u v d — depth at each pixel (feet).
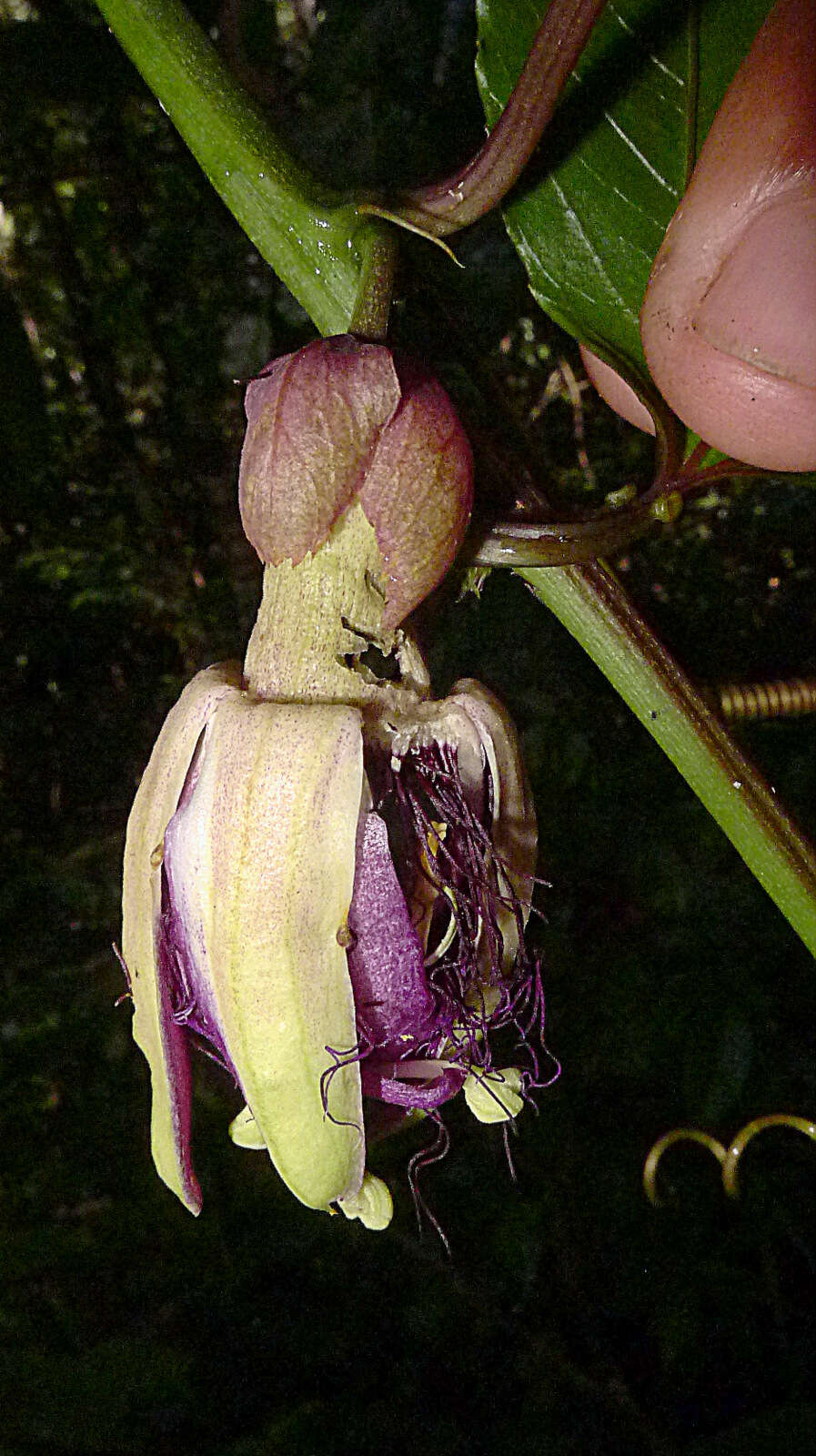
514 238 0.56
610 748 1.74
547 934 1.69
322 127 1.26
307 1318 1.53
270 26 1.31
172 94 0.50
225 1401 1.47
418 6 1.23
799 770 1.72
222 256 1.81
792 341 0.52
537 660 1.72
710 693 0.52
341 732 0.45
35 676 1.96
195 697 0.48
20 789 1.91
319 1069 0.45
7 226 1.78
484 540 0.49
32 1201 1.62
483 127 1.22
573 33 0.43
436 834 0.49
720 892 1.70
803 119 0.53
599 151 0.56
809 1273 1.55
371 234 0.47
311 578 0.46
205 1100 1.59
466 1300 1.54
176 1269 1.56
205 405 1.91
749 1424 1.02
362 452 0.44
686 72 0.55
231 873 0.45
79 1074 1.69
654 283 0.54
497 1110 0.51
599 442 1.82
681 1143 1.60
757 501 1.86
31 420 1.87
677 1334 1.52
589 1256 1.57
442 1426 1.45
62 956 1.77
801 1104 1.61
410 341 0.50
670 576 1.89
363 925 0.47
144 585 1.98
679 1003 1.66
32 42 1.41
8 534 1.94
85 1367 1.31
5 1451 1.25
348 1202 0.48
